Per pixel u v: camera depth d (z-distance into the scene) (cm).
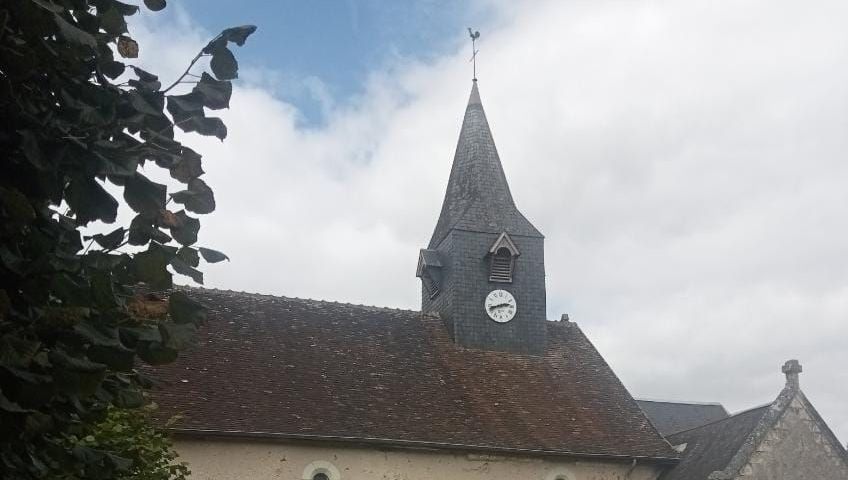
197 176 445
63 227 416
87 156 388
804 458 1733
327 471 1706
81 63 397
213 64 438
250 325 1978
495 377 2088
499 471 1830
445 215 2503
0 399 346
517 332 2245
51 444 423
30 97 391
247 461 1656
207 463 1628
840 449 1758
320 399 1794
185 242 433
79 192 389
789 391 1809
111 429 855
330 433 1700
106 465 448
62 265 386
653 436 2006
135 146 422
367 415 1789
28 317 372
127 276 406
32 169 384
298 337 1997
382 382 1923
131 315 396
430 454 1791
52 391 353
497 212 2397
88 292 367
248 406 1702
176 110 433
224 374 1777
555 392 2086
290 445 1695
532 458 1856
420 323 2230
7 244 374
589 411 2041
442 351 2134
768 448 1725
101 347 370
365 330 2117
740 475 1689
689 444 2017
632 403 2117
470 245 2311
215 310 1986
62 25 365
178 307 396
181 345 398
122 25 416
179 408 1633
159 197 407
